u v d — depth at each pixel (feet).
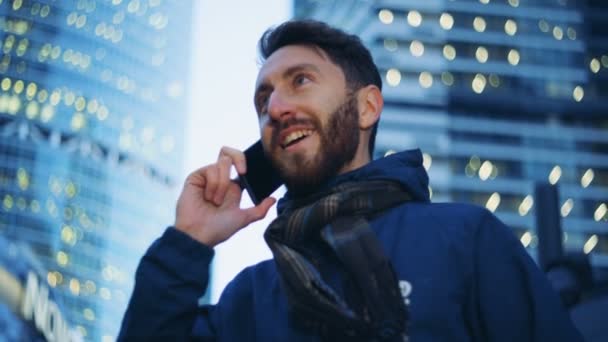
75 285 385.09
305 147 10.12
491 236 9.51
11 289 162.71
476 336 9.12
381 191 9.78
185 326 9.82
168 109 474.49
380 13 341.00
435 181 322.55
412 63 335.88
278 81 10.59
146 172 451.12
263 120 10.76
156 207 452.35
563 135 342.64
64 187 398.42
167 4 495.41
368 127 10.69
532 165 335.26
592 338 14.12
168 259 9.95
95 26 445.78
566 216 331.98
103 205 415.85
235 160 10.71
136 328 9.69
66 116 413.39
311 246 9.64
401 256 9.25
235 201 10.66
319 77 10.45
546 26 359.66
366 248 9.01
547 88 348.18
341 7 353.92
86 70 431.02
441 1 347.97
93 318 387.14
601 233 331.77
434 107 331.16
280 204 10.55
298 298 8.90
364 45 10.97
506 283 9.24
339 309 8.64
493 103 339.16
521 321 9.13
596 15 364.58
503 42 349.82
